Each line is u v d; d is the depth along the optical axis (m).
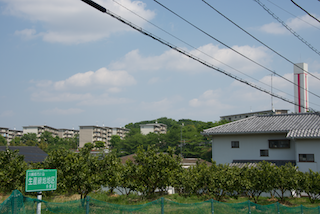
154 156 19.47
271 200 22.50
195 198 21.56
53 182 11.41
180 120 172.38
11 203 10.73
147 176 19.36
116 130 141.12
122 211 13.57
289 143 28.25
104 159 19.67
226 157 30.75
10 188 17.14
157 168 18.94
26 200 11.45
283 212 16.28
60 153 18.28
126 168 19.39
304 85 62.06
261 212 15.58
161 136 96.69
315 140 25.77
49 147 103.69
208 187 19.95
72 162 17.41
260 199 23.22
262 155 29.25
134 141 99.00
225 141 31.09
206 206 14.71
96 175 17.56
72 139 128.00
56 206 13.22
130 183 19.00
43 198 18.30
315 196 23.25
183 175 20.95
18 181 17.20
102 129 130.50
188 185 20.50
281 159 28.39
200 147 84.50
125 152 98.31
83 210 13.42
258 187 20.27
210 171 20.84
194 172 21.66
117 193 25.75
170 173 19.08
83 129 124.25
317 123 27.62
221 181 19.28
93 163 18.73
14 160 17.75
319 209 16.86
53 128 137.62
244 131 29.20
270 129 28.36
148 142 96.94
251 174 20.72
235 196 20.05
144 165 19.53
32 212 11.81
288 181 20.58
